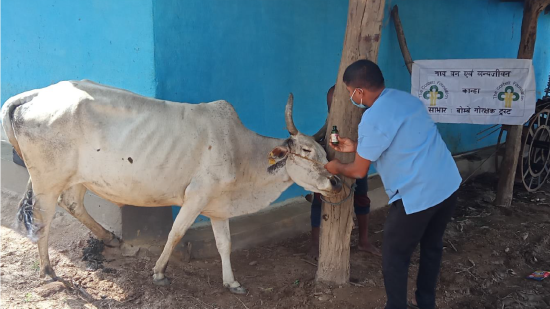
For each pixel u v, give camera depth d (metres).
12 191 5.33
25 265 3.78
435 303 3.54
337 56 5.68
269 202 3.59
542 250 4.69
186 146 3.27
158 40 3.93
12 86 5.85
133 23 4.01
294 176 3.35
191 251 4.07
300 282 3.79
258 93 4.84
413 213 2.76
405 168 2.72
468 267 4.17
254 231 4.50
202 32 4.25
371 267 4.14
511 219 5.57
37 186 3.37
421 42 6.87
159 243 4.14
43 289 3.36
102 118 3.24
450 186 2.81
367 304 3.46
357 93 2.82
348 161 3.37
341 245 3.64
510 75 5.23
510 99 5.27
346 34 3.31
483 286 3.86
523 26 5.71
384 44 6.31
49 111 3.23
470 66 5.34
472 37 7.87
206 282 3.70
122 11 4.09
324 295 3.55
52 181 3.35
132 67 4.11
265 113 4.95
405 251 2.90
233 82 4.59
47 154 3.25
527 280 4.02
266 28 4.82
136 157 3.23
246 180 3.50
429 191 2.72
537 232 5.12
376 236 4.99
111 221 4.14
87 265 3.83
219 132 3.36
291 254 4.41
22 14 5.38
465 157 7.70
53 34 4.96
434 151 2.74
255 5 4.67
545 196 6.62
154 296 3.41
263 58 4.84
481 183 7.20
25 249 4.09
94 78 4.52
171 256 4.02
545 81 9.88
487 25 8.15
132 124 3.25
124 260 3.95
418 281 3.23
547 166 7.02
